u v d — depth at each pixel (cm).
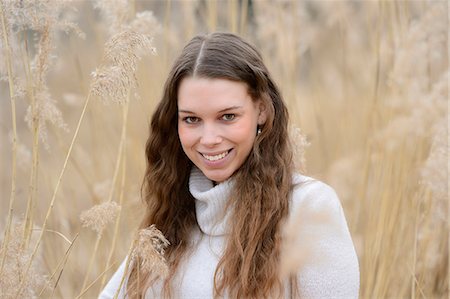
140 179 303
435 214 284
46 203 327
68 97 333
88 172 345
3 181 412
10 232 200
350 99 382
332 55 438
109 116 343
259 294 192
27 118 210
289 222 195
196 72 192
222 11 358
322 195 195
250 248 194
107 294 223
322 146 362
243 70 193
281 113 208
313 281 184
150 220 220
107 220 195
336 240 190
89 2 325
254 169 202
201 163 200
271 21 356
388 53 337
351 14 403
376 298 284
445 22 318
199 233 211
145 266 179
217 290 193
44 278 206
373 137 326
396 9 332
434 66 340
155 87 313
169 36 327
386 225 295
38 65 209
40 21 205
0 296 189
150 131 220
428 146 307
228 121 194
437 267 308
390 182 303
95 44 346
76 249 314
